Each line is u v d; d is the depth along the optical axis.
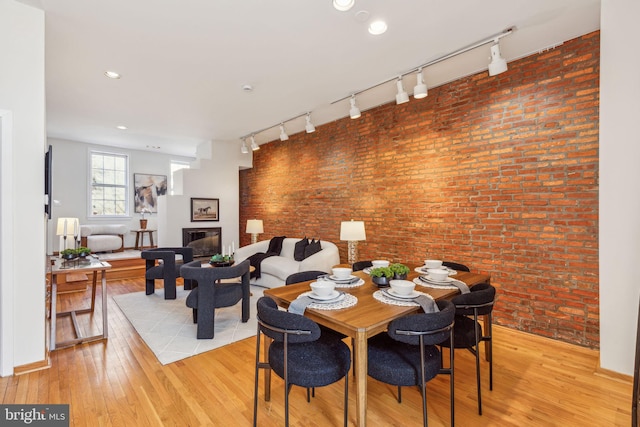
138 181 7.61
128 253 6.62
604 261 2.28
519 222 3.07
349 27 2.55
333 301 1.86
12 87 2.28
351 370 2.47
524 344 2.82
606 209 2.27
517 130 3.08
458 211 3.54
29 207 2.36
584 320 2.72
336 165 5.11
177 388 2.18
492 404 1.99
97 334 3.12
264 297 1.87
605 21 2.22
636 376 1.65
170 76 3.45
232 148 6.96
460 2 2.25
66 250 3.45
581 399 2.03
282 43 2.79
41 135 2.40
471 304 1.91
